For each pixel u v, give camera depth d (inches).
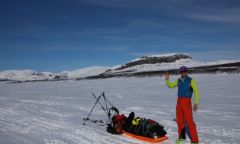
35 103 754.2
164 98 945.5
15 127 362.6
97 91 1390.3
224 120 490.9
